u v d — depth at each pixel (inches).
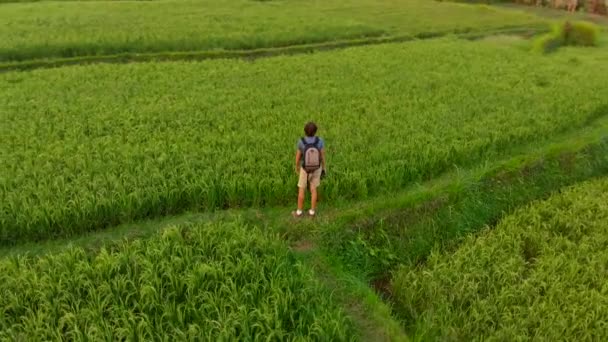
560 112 618.2
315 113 589.3
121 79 731.4
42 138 499.5
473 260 359.6
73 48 912.3
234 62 847.1
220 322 280.5
